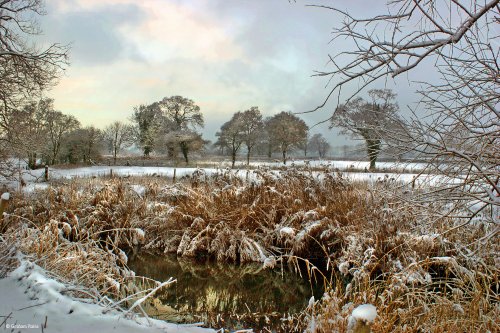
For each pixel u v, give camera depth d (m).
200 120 53.53
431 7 3.27
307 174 10.18
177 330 3.47
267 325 5.03
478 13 2.88
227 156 51.25
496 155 3.52
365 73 3.18
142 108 52.31
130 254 8.85
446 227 5.50
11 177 13.15
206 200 9.70
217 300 6.04
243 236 8.49
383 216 6.91
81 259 5.05
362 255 6.70
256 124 45.41
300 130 40.91
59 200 10.10
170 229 9.48
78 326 3.15
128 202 10.24
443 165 3.72
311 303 4.18
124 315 3.56
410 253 6.08
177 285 6.75
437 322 3.78
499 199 3.18
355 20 3.19
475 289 4.04
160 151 50.28
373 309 1.89
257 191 9.68
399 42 3.16
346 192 8.85
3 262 4.20
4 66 14.62
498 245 4.43
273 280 7.07
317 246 7.94
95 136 42.28
